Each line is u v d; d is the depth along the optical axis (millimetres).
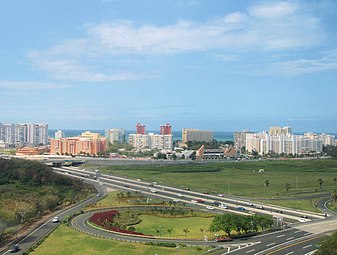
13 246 153500
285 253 146625
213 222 173500
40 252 148125
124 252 147125
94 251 148625
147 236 170625
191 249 151250
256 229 177500
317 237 170750
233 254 144500
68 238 166875
